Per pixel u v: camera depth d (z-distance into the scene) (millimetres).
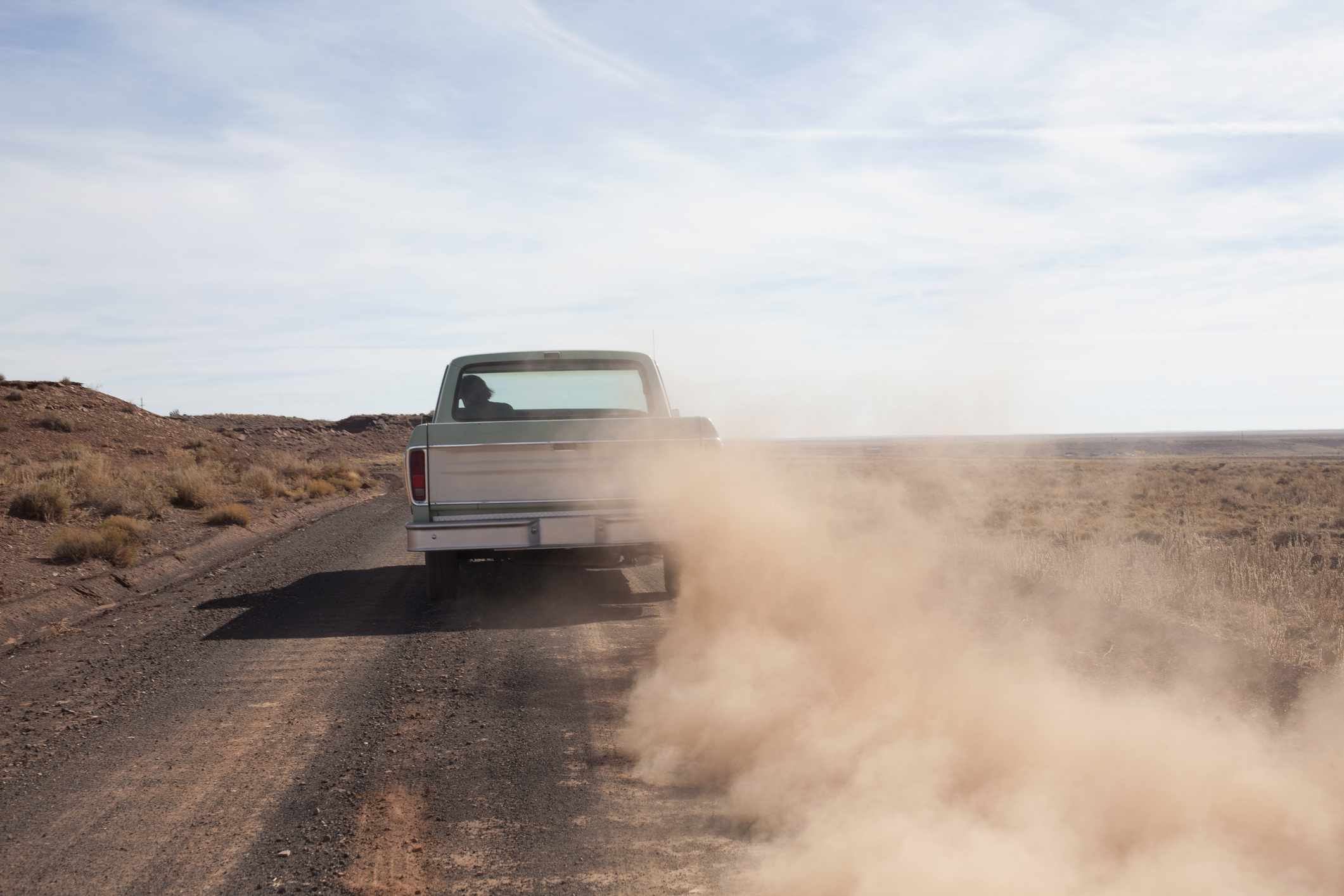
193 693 6168
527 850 3758
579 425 8242
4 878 3553
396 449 61562
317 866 3639
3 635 8078
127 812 4199
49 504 14312
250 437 57156
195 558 13062
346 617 8633
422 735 5219
